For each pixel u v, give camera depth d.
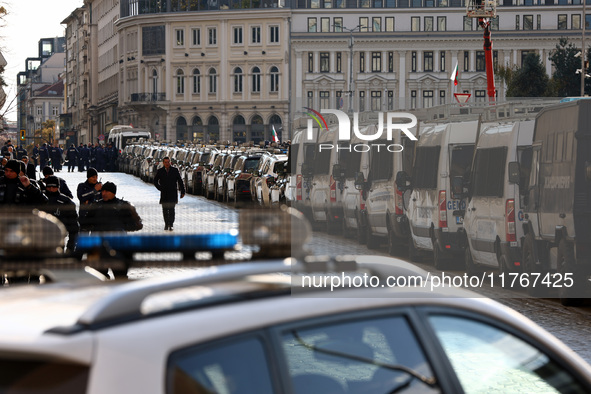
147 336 6.24
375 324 8.02
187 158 137.38
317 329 7.43
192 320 6.57
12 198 37.94
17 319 6.55
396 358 8.08
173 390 6.19
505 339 9.12
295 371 8.23
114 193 35.72
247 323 6.89
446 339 8.55
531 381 9.67
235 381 6.63
